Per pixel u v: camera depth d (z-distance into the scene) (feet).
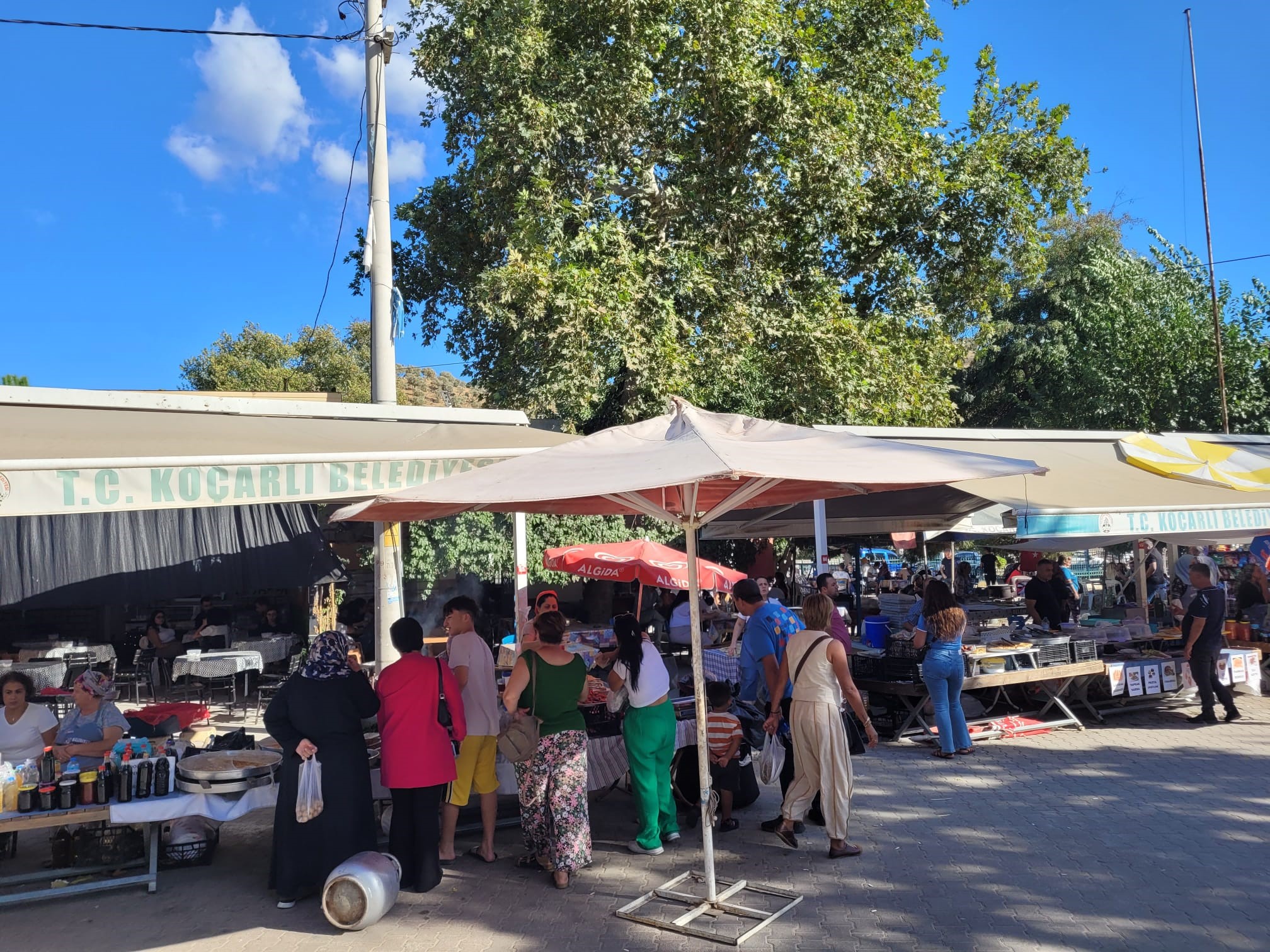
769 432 18.85
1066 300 102.01
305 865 19.08
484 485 16.52
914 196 62.08
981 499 36.73
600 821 25.07
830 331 53.72
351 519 21.42
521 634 30.89
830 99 54.44
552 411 47.34
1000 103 67.77
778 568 73.10
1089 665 34.14
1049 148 66.28
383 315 32.83
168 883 20.62
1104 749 30.86
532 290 45.24
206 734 26.25
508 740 20.20
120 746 20.58
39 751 22.34
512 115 49.62
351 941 17.42
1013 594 72.38
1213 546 68.03
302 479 20.33
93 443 20.51
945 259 65.57
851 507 39.88
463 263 58.29
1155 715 36.52
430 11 55.83
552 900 19.33
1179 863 20.22
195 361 124.88
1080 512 30.73
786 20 56.70
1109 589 72.49
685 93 52.80
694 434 17.62
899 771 28.71
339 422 29.07
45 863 22.00
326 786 19.12
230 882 20.65
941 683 30.27
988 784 26.94
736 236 54.60
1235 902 18.07
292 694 19.22
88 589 37.70
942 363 64.59
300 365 127.13
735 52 51.01
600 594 56.90
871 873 20.24
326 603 48.83
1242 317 87.56
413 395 144.56
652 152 54.49
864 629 36.42
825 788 21.20
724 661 35.04
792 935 17.19
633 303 47.98
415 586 49.01
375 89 34.09
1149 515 31.71
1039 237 64.95
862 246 63.62
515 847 22.97
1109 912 17.76
